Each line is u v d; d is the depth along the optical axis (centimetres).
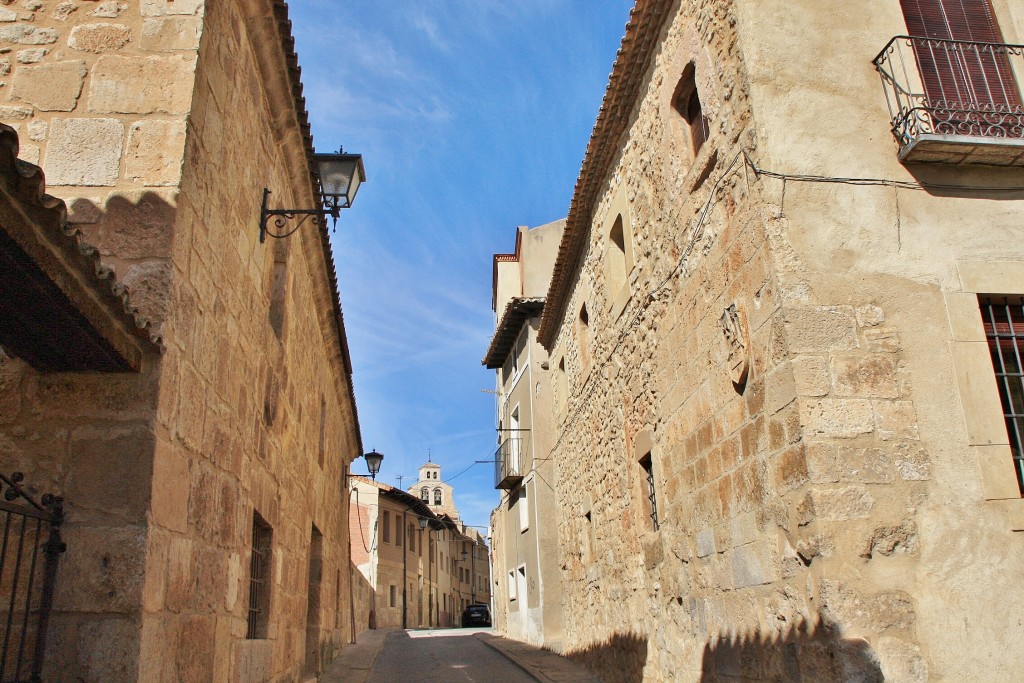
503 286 2212
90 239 431
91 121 456
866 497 493
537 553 1661
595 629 1137
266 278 691
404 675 1208
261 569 716
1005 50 621
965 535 493
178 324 441
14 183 295
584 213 1123
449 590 4934
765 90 576
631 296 905
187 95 465
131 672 372
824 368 518
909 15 625
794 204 554
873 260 547
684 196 721
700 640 689
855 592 473
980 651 472
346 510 1795
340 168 672
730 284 615
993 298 558
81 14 478
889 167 570
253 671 624
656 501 822
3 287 332
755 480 575
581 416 1232
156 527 404
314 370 1065
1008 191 576
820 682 478
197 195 475
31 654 373
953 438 513
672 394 762
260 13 589
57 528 384
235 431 573
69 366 401
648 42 807
